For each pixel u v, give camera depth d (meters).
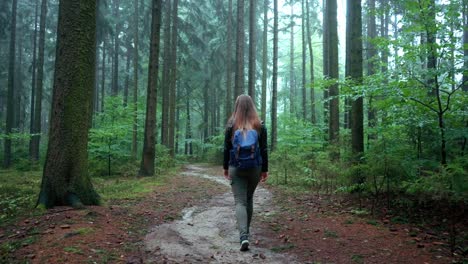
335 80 6.94
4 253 3.37
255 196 7.94
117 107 16.23
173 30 20.86
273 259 3.57
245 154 3.84
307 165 9.55
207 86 30.75
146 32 23.70
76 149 5.76
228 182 11.13
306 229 4.71
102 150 13.73
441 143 5.71
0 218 4.95
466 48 5.52
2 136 18.86
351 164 6.84
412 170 5.59
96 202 5.90
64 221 4.50
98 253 3.46
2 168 20.56
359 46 7.29
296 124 15.47
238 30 16.78
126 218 5.05
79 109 5.83
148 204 6.62
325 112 17.72
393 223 4.86
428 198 5.61
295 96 33.91
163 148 18.55
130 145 16.66
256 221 5.30
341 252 3.71
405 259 3.42
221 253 3.76
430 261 3.34
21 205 6.16
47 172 5.63
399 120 6.05
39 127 21.00
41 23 20.73
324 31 20.28
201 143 29.98
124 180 11.55
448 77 5.54
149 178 11.89
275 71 19.59
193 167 19.25
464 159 5.10
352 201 6.44
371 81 6.19
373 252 3.66
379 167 5.79
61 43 5.84
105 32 22.88
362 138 7.29
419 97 5.92
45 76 33.75
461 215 4.87
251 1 17.44
